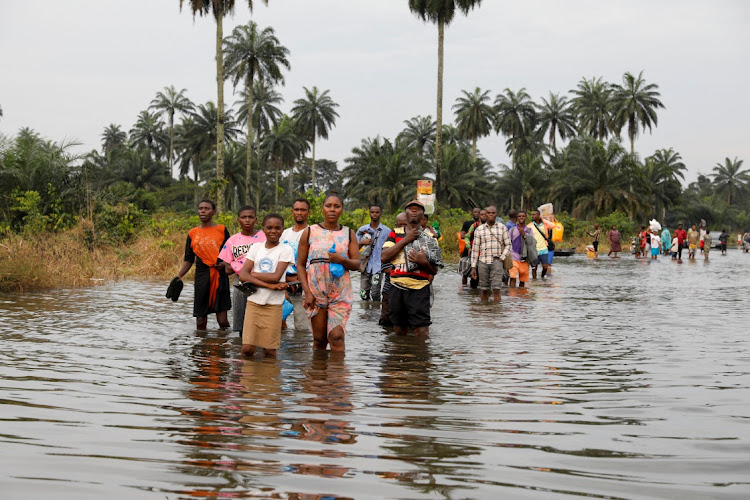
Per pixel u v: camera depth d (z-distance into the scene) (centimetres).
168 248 1880
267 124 8812
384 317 917
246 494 272
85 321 896
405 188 6762
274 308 670
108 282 1508
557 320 980
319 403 452
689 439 370
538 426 397
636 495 279
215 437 357
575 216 6328
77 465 305
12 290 1308
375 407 443
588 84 8756
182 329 849
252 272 679
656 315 1045
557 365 625
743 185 13638
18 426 373
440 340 789
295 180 13138
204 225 867
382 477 296
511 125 9412
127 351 671
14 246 1503
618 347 736
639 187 6456
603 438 370
